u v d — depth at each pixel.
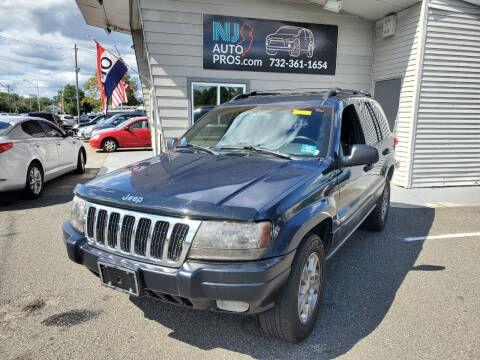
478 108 8.23
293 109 3.60
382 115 5.26
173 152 3.59
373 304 3.27
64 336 2.78
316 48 9.03
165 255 2.30
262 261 2.21
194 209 2.23
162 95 8.34
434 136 8.14
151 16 7.99
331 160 3.06
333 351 2.61
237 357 2.54
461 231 5.35
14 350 2.61
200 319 3.02
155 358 2.53
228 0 8.30
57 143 8.36
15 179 6.53
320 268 2.82
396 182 8.59
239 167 2.89
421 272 3.95
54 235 5.04
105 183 2.78
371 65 9.53
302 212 2.49
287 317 2.45
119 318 3.03
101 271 2.52
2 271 3.90
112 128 16.20
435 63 7.86
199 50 8.34
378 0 7.80
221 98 8.66
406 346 2.66
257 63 8.72
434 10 7.68
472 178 8.54
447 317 3.06
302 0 8.72
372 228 5.24
